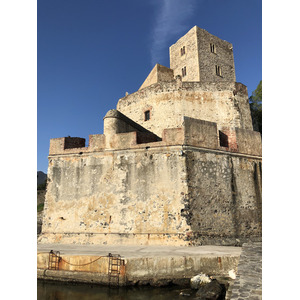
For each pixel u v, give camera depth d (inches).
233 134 598.5
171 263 356.5
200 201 510.3
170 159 527.5
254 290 207.0
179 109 772.6
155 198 518.3
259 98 1052.5
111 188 553.0
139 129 711.1
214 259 360.5
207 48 1277.1
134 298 318.3
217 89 787.4
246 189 570.9
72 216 566.9
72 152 605.3
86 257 373.7
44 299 323.0
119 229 524.1
